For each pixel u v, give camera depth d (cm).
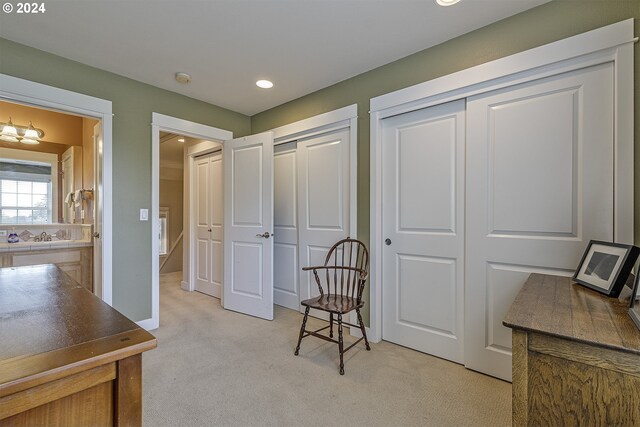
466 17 183
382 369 201
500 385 182
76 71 235
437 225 217
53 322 88
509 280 185
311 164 300
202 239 409
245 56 229
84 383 65
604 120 156
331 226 284
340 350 196
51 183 355
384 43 211
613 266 118
